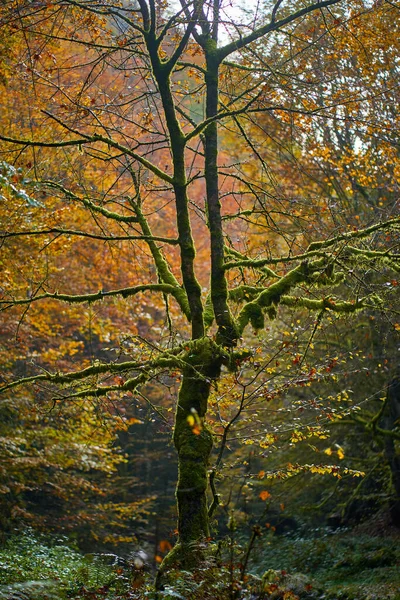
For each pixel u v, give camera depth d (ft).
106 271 59.67
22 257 45.24
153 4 28.27
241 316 30.35
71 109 30.01
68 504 58.54
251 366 28.84
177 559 24.39
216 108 32.14
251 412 49.78
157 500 74.38
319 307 31.35
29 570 37.35
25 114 45.27
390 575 46.88
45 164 37.68
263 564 58.80
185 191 29.78
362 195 53.26
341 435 58.29
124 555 56.44
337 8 41.98
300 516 69.05
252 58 42.39
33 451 52.29
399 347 50.29
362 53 38.04
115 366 29.35
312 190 55.93
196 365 27.17
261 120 55.88
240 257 34.42
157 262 33.14
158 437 75.00
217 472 26.99
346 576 50.52
